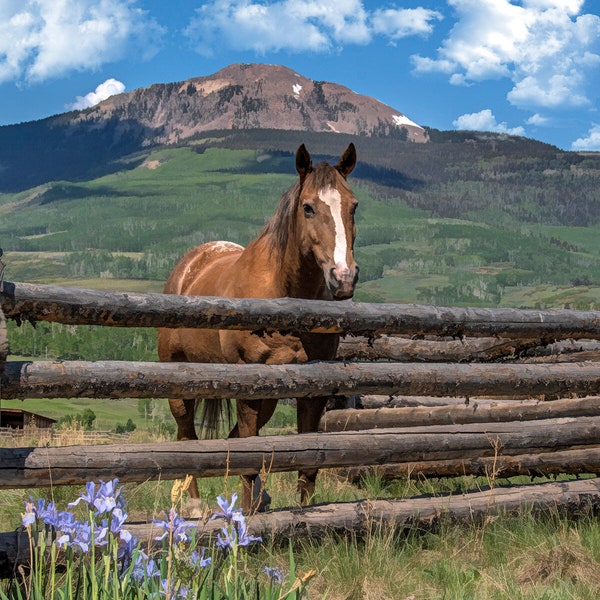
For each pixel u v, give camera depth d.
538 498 5.65
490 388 5.59
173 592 2.33
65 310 4.23
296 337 5.54
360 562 4.52
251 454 4.71
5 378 4.03
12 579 3.72
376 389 5.21
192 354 6.95
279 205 5.93
